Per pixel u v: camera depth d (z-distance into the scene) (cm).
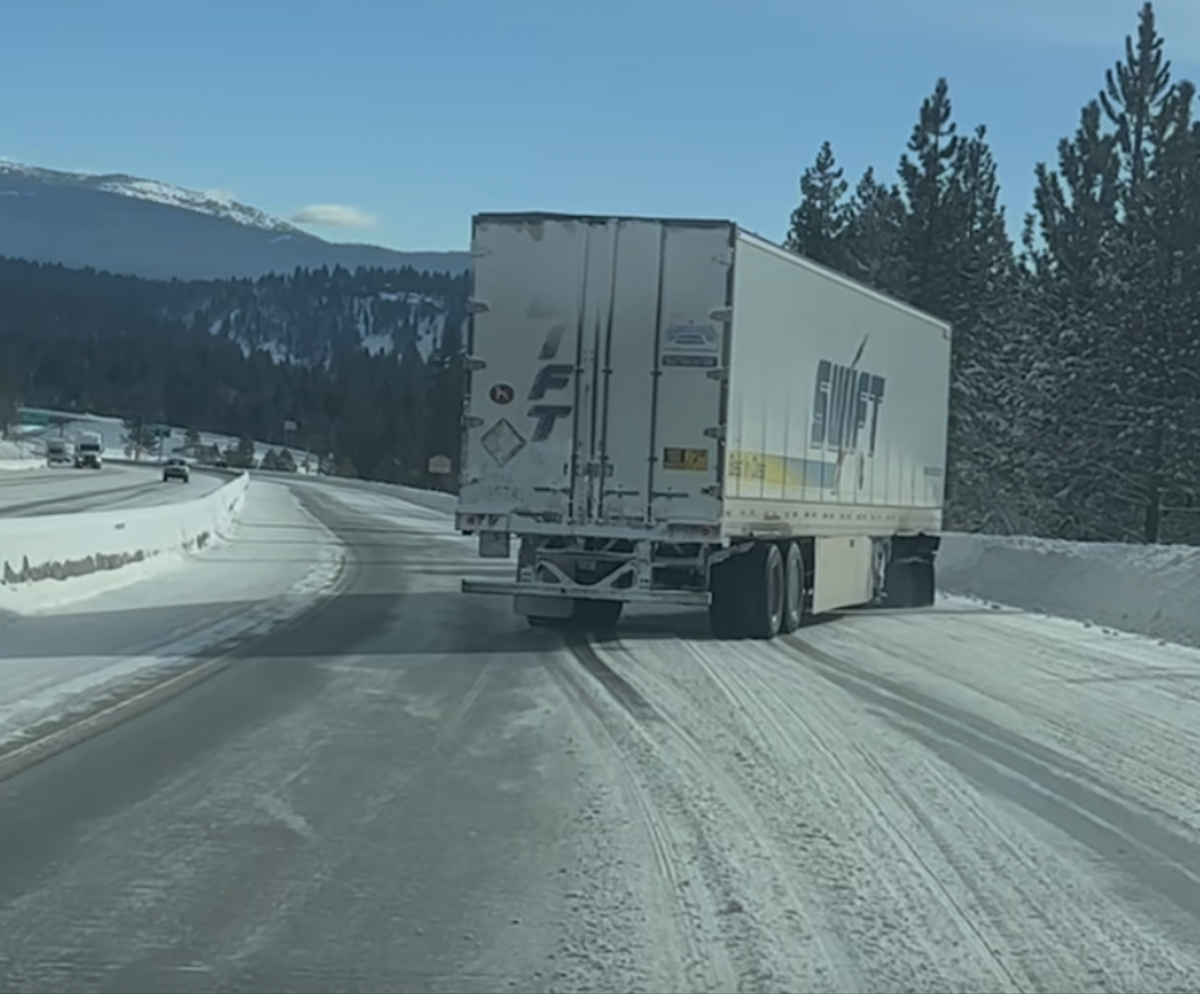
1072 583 2472
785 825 845
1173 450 4194
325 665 1468
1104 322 4225
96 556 2272
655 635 1814
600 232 1691
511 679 1398
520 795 909
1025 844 822
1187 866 788
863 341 2141
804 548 1988
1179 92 4275
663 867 753
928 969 611
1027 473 4816
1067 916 691
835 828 841
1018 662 1656
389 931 646
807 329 1909
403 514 6356
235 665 1455
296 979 586
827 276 1975
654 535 1673
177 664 1452
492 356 1709
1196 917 695
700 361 1666
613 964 608
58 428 19550
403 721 1159
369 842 794
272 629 1788
